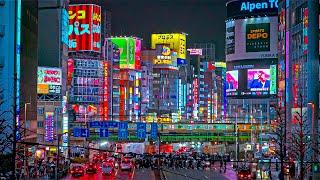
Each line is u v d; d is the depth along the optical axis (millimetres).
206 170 137375
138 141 166750
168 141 173125
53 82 152375
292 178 86375
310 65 111188
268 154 137250
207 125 172625
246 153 160875
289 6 131875
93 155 163000
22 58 116875
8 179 67188
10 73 109000
